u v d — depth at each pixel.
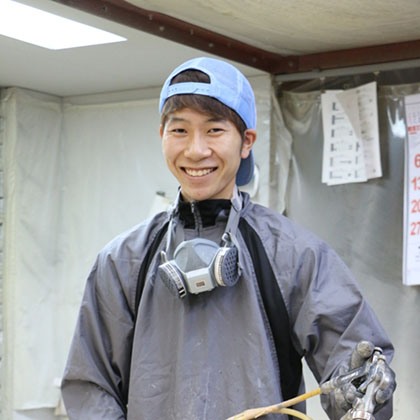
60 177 3.14
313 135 2.64
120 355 1.59
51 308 3.10
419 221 2.40
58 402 3.07
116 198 3.03
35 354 3.03
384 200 2.51
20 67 2.65
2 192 2.99
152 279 1.54
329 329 1.44
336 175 2.57
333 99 2.58
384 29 2.26
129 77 2.79
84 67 2.63
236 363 1.45
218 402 1.44
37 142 3.04
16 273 2.97
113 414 1.54
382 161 2.51
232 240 1.48
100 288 1.60
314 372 1.50
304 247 1.49
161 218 1.64
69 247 3.12
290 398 1.50
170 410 1.47
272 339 1.47
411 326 2.45
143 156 2.98
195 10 2.09
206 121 1.45
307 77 2.62
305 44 2.46
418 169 2.42
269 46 2.49
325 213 2.62
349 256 2.57
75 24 2.11
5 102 2.98
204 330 1.47
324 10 2.05
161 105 1.51
